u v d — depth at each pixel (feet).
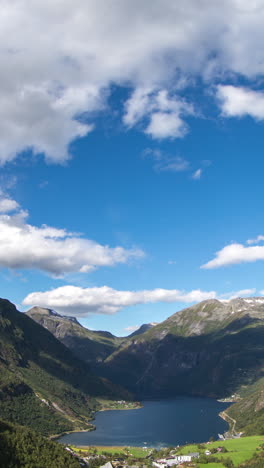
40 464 603.26
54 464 618.44
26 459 605.73
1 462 573.33
